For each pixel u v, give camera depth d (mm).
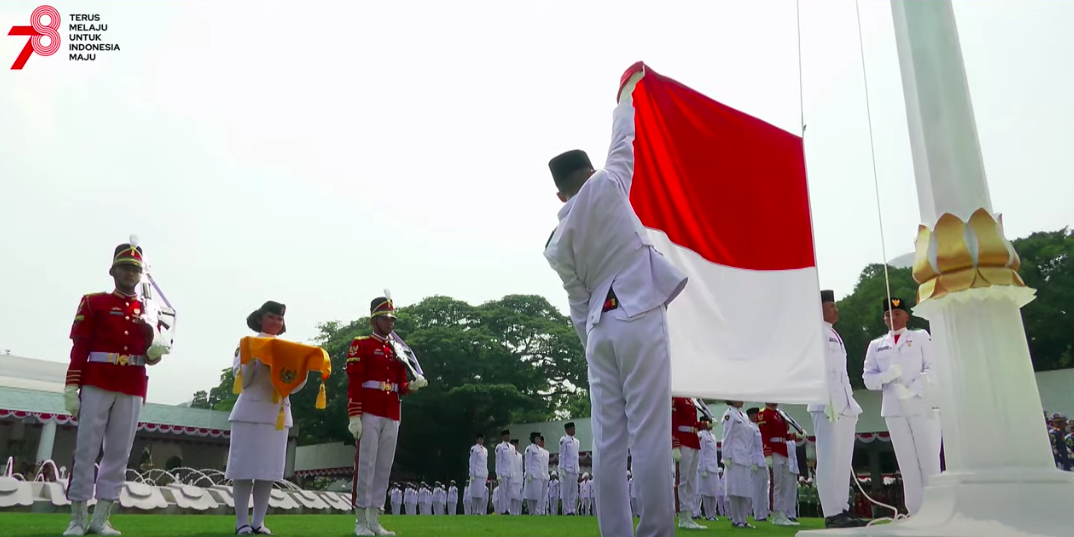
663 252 4984
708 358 4910
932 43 3824
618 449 3000
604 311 3080
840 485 7371
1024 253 23578
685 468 10492
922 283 3781
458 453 37812
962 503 3250
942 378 3648
